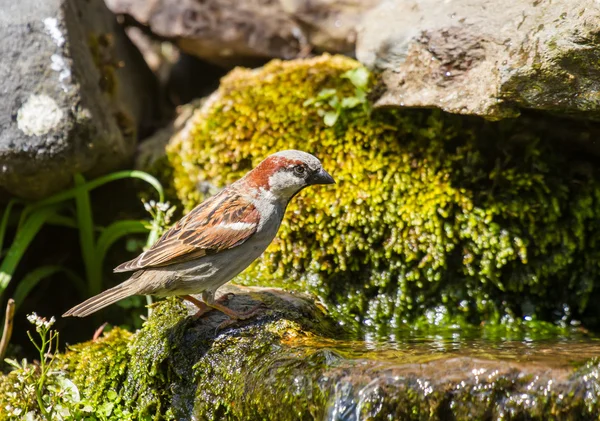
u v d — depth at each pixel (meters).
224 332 8.31
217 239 8.51
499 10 9.07
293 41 12.54
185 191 11.34
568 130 9.95
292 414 7.05
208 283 8.59
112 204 11.79
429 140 10.34
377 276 10.37
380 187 10.28
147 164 11.70
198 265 8.52
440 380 6.54
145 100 13.12
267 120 10.95
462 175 10.25
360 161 10.45
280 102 11.05
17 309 11.77
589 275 10.23
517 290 10.27
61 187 10.80
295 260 10.37
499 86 8.62
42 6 10.48
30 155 10.05
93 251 11.23
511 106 8.81
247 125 10.99
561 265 10.15
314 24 12.27
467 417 6.48
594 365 6.47
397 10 10.31
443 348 7.89
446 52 9.30
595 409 6.30
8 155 9.99
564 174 10.22
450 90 9.30
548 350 7.66
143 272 8.64
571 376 6.41
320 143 10.64
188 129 11.65
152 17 12.70
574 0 8.41
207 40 12.59
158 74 14.48
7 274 10.37
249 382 7.59
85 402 8.62
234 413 7.73
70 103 10.22
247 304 8.90
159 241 8.66
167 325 8.64
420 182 10.25
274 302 9.00
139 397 8.54
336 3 12.18
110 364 8.80
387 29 10.20
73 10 10.86
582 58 8.24
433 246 10.14
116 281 11.76
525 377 6.46
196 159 11.20
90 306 8.37
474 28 9.11
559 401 6.35
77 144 10.23
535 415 6.38
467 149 10.23
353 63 11.52
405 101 9.83
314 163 8.92
